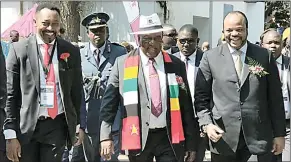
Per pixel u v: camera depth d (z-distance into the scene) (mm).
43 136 4574
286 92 5840
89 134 5953
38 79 4523
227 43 4656
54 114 4543
